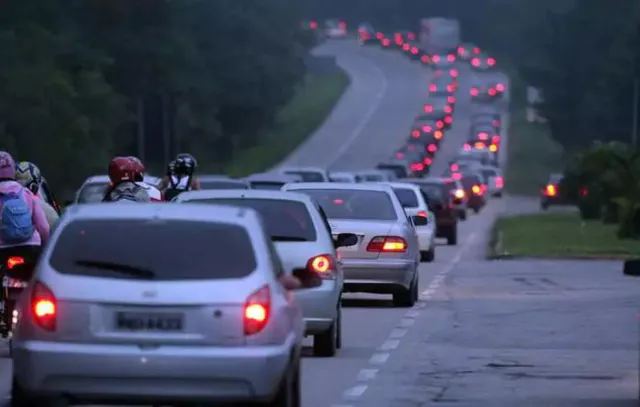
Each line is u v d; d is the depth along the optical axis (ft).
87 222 96.07
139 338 92.43
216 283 93.66
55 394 92.43
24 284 138.10
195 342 92.79
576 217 573.74
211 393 92.79
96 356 91.71
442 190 412.36
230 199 154.40
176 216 96.53
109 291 92.79
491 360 149.69
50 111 618.03
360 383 132.16
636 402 121.29
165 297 92.79
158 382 92.17
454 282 262.88
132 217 96.32
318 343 150.82
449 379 135.33
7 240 139.44
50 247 95.30
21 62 613.11
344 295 232.32
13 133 604.90
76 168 630.74
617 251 345.51
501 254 342.03
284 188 213.05
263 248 96.73
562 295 232.94
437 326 183.93
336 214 208.85
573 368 143.54
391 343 164.96
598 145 540.52
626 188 490.90
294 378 102.37
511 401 121.70
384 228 204.23
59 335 92.53
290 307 98.84
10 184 140.15
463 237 458.91
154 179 231.91
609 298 226.99
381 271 202.69
